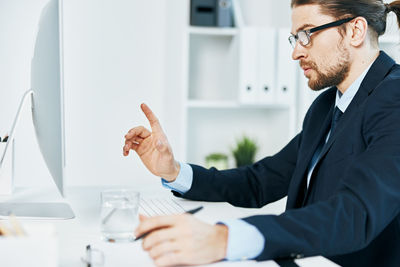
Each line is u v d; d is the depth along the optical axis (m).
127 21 2.69
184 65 2.55
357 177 0.86
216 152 2.96
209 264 0.75
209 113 2.94
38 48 1.11
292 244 0.76
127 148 1.22
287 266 0.75
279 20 2.75
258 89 2.55
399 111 0.96
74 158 2.69
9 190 1.42
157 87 2.74
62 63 0.95
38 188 1.54
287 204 1.21
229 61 2.83
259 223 0.78
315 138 1.22
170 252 0.71
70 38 2.64
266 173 1.39
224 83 2.93
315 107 1.30
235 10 2.67
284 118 2.65
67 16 2.62
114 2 2.66
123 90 2.71
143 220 0.76
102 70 2.68
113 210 0.88
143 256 0.78
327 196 1.04
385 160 0.87
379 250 1.01
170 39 2.64
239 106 2.65
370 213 0.80
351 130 1.04
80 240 0.89
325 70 1.13
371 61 1.14
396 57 2.22
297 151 1.38
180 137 2.57
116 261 0.76
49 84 0.98
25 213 1.13
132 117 2.73
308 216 0.80
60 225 1.02
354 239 0.79
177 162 1.29
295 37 1.17
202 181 1.30
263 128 3.00
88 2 2.64
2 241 0.58
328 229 0.78
